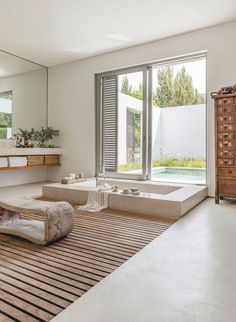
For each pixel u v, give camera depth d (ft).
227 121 11.63
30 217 9.86
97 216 10.23
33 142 18.54
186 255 6.36
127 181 15.34
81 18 12.26
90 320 3.97
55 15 11.98
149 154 15.94
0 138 16.52
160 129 25.04
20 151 16.14
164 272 5.50
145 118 15.81
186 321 3.92
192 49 13.84
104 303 4.40
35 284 5.04
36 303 4.42
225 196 11.83
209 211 10.62
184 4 11.12
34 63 18.38
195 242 7.22
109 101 17.22
